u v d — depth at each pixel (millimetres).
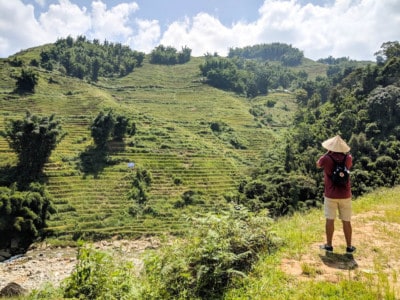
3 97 68125
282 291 5348
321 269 6117
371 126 50750
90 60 121812
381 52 85000
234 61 179375
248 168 58344
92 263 6359
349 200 6723
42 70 92750
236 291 5586
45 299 6297
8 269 28797
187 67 155875
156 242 36344
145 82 124125
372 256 6695
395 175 38312
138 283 6266
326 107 67750
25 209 34875
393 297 4887
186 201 47062
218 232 6996
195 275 6156
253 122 89188
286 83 164500
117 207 43375
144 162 54781
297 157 49781
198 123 80312
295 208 31781
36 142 42844
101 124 54469
